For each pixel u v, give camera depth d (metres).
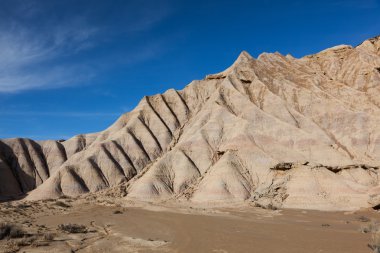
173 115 100.31
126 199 65.88
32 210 52.09
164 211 49.47
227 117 80.88
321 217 42.88
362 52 92.00
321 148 66.44
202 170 72.88
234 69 94.19
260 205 54.56
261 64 95.75
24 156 101.81
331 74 91.62
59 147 109.62
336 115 75.06
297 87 84.75
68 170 81.75
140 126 96.12
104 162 85.38
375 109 74.38
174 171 73.00
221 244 23.12
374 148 67.00
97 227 34.66
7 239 25.39
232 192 61.25
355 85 84.62
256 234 27.20
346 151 67.56
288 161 65.06
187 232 29.02
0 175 90.19
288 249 21.02
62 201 65.62
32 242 24.53
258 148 69.50
